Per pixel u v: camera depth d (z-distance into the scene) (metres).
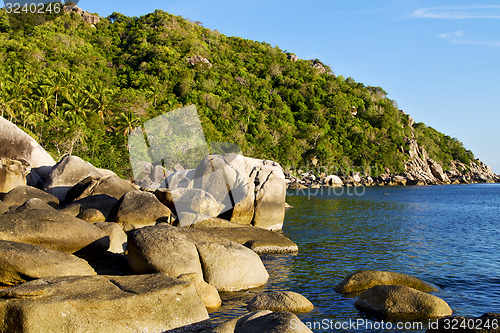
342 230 18.97
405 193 58.41
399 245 15.02
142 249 7.91
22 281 6.70
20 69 64.06
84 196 14.29
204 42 116.56
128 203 11.64
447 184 105.81
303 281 9.62
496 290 9.16
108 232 9.40
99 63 88.69
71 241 8.09
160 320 5.67
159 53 97.19
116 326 5.38
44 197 13.60
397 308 7.39
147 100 65.00
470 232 19.02
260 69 114.69
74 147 47.12
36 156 20.05
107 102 58.62
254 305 7.47
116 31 115.06
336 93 112.25
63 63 79.38
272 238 13.46
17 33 85.25
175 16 124.50
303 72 119.31
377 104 119.44
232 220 16.14
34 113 50.03
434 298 7.50
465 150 140.50
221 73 101.31
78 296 5.43
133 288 5.93
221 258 8.63
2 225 7.76
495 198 49.47
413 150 107.12
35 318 5.05
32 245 7.17
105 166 39.38
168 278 6.36
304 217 24.66
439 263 11.97
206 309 6.73
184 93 82.31
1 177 16.28
